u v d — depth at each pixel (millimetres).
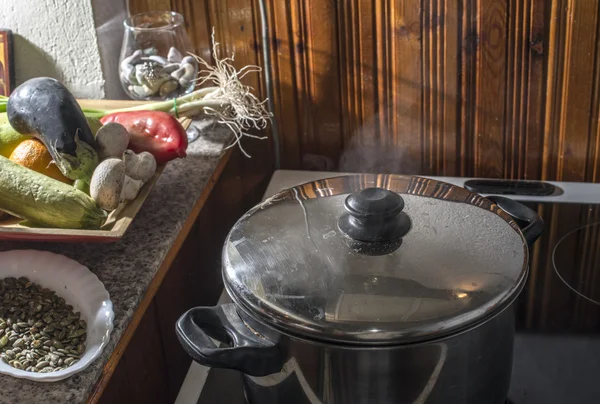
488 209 734
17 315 769
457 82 1116
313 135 1215
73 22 1109
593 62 1056
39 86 851
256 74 1186
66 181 869
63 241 797
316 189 783
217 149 1063
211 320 688
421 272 638
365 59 1132
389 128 1181
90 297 765
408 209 729
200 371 852
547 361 788
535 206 1048
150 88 1062
